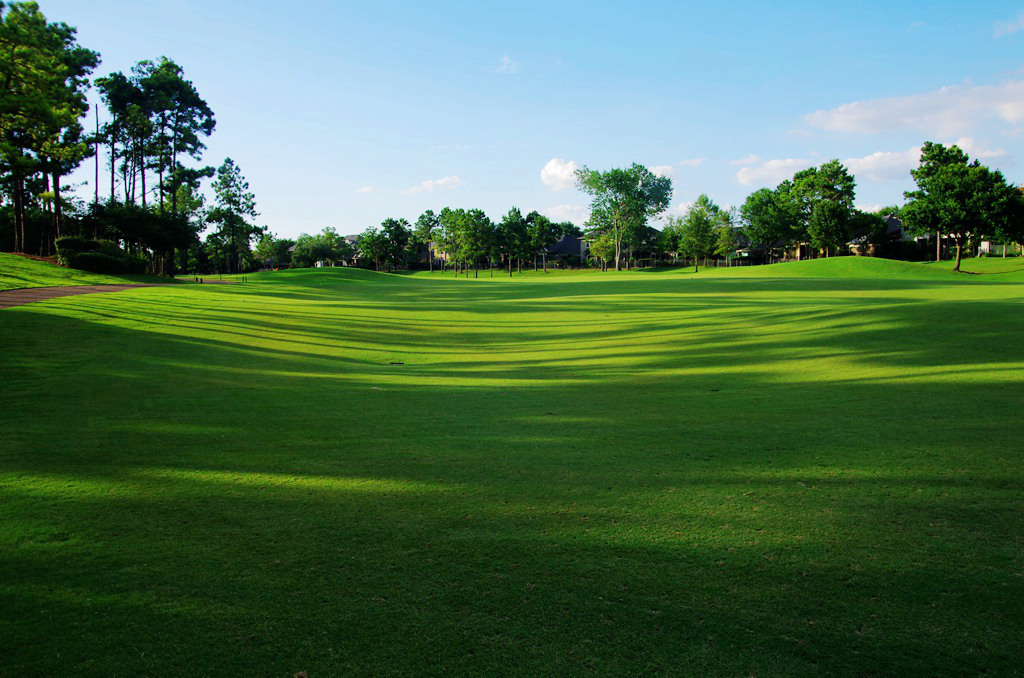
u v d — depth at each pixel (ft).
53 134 74.69
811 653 7.80
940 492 13.14
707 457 16.30
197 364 34.04
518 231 370.94
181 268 255.09
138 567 10.23
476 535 11.51
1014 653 7.70
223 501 13.35
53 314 49.88
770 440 17.79
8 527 11.84
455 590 9.48
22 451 17.15
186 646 8.07
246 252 299.38
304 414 22.47
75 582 9.73
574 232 496.64
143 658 7.82
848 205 282.36
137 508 12.91
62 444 17.93
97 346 37.45
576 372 33.42
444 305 83.30
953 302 46.70
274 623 8.61
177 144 187.93
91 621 8.64
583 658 7.78
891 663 7.57
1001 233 190.29
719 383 28.12
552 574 9.96
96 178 181.78
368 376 32.53
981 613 8.57
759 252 349.61
